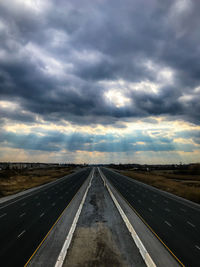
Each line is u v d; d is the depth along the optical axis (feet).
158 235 51.60
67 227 57.31
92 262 37.40
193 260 38.32
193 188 142.82
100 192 128.06
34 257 39.09
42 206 86.02
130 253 41.19
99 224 61.11
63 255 38.96
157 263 37.24
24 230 54.60
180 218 67.82
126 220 62.03
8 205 89.40
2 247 43.62
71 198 104.88
